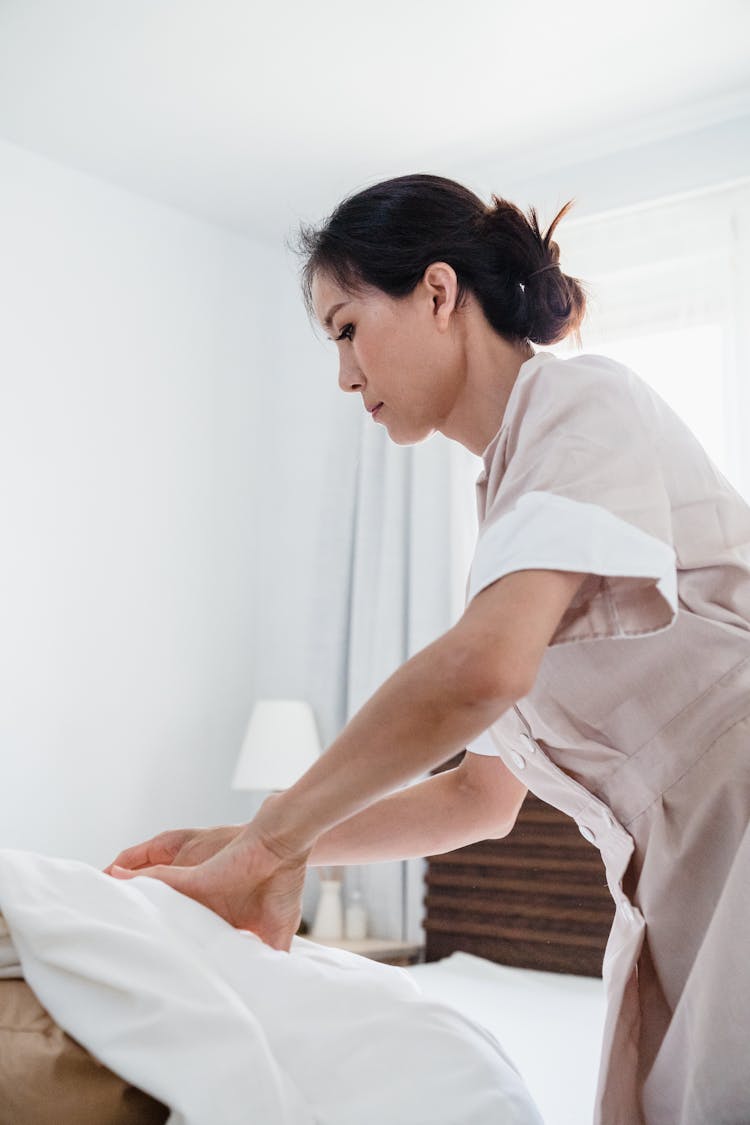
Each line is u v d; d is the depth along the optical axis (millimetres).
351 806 792
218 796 3936
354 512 3885
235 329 4203
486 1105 747
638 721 878
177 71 3250
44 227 3639
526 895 3217
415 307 980
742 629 868
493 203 1042
